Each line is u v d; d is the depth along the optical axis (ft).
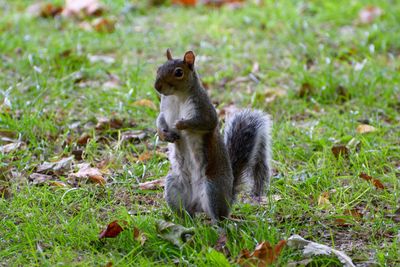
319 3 63.10
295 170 34.14
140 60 50.06
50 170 33.76
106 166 34.40
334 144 36.91
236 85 46.16
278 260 24.76
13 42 52.11
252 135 30.91
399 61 49.49
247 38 54.75
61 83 44.39
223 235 26.58
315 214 29.73
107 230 26.53
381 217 29.32
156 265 24.84
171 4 64.39
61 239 26.73
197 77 27.50
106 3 62.59
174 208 28.73
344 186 32.42
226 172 28.27
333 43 52.95
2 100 41.16
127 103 41.86
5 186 31.63
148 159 35.22
